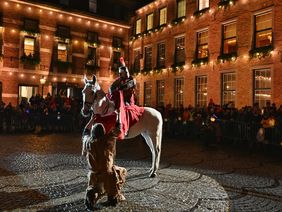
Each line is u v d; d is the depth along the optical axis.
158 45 24.33
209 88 19.38
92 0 25.86
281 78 15.23
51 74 23.48
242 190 6.59
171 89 22.47
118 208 5.29
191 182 7.11
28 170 7.90
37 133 16.45
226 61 18.27
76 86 24.52
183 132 16.97
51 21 23.50
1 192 6.02
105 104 5.89
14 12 21.88
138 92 25.97
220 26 18.81
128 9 27.83
